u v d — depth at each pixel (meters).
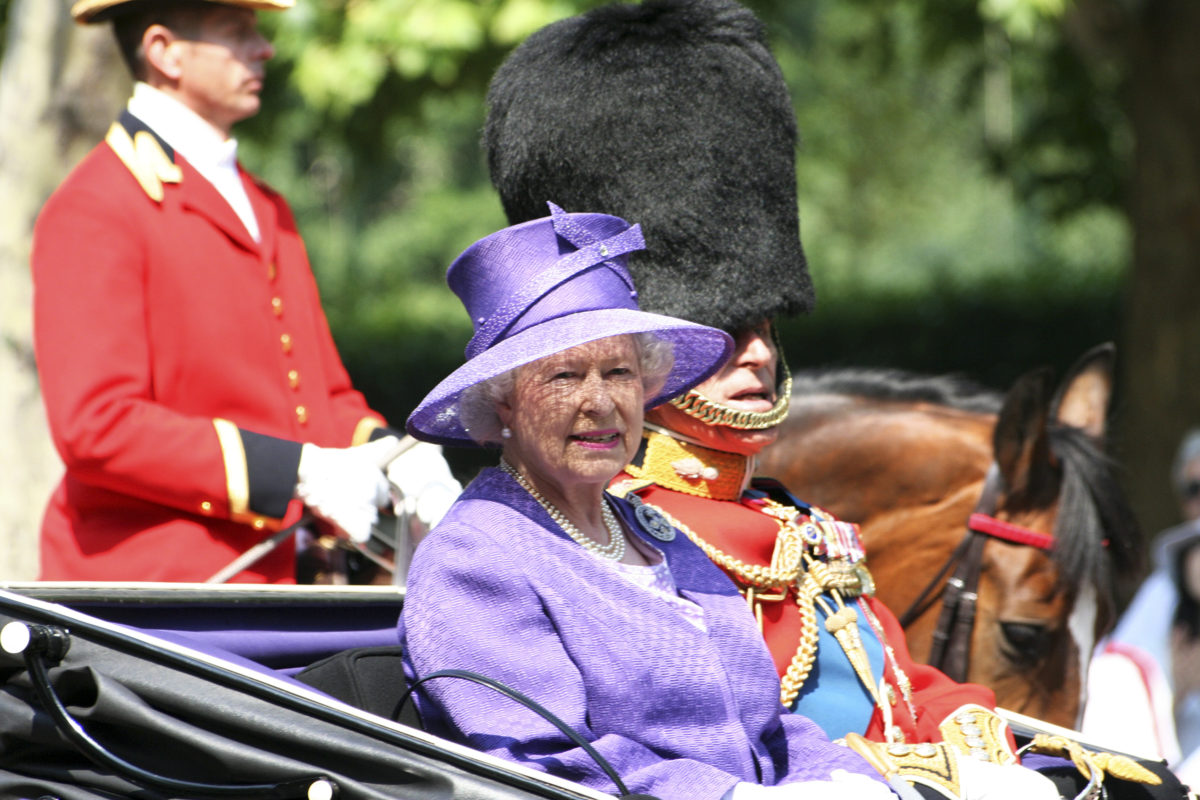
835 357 51.09
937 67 36.47
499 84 9.28
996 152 40.09
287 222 11.77
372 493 9.88
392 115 29.42
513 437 7.50
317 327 11.82
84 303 10.02
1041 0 24.33
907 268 80.44
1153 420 28.64
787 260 9.18
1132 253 29.45
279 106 30.55
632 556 7.84
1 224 15.76
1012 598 11.52
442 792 6.17
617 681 7.09
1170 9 28.47
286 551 10.66
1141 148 29.08
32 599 6.71
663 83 8.97
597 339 7.08
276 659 8.21
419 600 7.18
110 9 10.92
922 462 12.00
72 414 9.75
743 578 8.41
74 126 15.82
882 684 8.50
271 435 10.26
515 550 7.23
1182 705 14.45
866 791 7.08
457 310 64.81
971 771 7.71
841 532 9.24
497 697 6.88
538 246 7.41
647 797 6.55
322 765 6.38
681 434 8.91
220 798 6.49
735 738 7.28
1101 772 8.28
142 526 10.30
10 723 6.83
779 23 29.12
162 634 7.67
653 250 8.88
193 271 10.51
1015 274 57.22
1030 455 11.62
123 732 6.64
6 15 25.66
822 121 73.06
